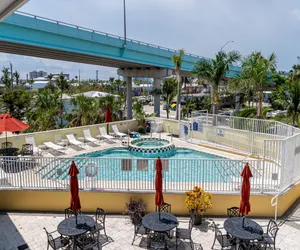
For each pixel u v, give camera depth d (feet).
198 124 59.52
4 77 169.37
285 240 25.57
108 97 99.40
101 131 61.52
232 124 54.85
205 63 74.49
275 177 30.94
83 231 23.17
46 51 76.64
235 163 34.63
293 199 33.14
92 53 79.87
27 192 31.35
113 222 29.09
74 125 86.22
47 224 28.60
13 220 29.40
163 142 60.18
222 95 145.18
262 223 28.73
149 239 24.98
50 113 81.66
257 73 63.87
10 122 39.83
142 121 72.08
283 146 29.55
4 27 57.57
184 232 25.46
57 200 31.30
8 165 31.71
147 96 257.96
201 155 52.47
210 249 24.32
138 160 31.35
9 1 17.37
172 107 167.94
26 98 92.73
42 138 51.80
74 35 72.02
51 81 197.98
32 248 24.52
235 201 30.19
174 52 109.40
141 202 29.55
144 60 98.53
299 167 34.22
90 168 31.17
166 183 31.35
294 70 118.73
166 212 28.14
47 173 31.83
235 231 22.97
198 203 27.96
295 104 68.18
